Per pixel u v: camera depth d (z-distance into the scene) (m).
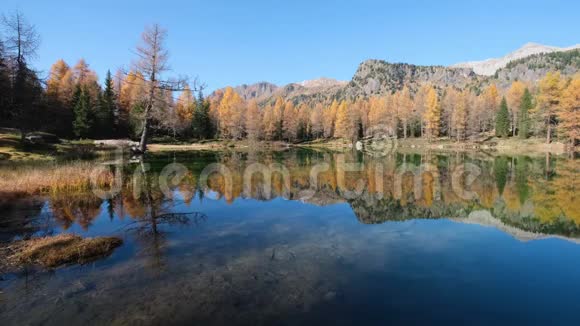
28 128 27.45
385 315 4.10
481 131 74.31
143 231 7.65
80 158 21.47
